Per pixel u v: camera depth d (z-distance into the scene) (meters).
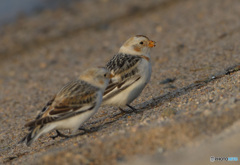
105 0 30.20
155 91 12.59
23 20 27.77
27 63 20.56
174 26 21.98
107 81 9.74
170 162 6.76
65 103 9.07
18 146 10.31
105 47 21.02
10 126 12.21
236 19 20.47
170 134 7.54
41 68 19.34
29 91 16.06
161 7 26.67
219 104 8.43
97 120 10.84
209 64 14.21
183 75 13.68
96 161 7.32
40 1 30.89
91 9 28.61
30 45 23.44
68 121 9.07
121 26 24.20
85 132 9.89
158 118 8.80
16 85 17.20
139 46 10.99
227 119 7.59
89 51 20.77
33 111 13.54
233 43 16.28
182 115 8.38
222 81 10.67
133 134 7.89
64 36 24.06
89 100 9.30
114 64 10.71
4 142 10.92
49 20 27.31
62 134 9.94
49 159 7.64
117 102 10.46
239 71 11.33
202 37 18.66
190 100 9.81
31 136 8.65
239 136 7.02
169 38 19.86
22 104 14.47
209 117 7.77
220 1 25.44
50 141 10.04
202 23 21.25
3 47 23.53
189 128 7.54
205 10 23.89
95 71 9.62
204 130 7.44
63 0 31.38
